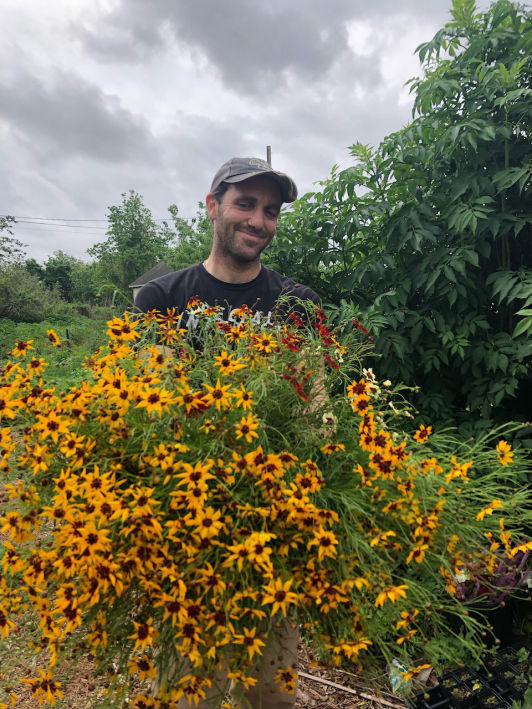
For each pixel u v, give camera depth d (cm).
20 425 90
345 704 181
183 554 81
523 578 182
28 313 2131
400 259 257
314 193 274
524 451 207
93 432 90
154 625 87
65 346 123
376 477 91
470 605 181
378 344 227
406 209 241
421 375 255
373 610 93
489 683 186
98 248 3856
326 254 269
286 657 106
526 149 236
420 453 109
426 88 234
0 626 82
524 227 243
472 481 113
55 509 77
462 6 240
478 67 230
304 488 85
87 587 77
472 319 233
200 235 2880
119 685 89
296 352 109
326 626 90
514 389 238
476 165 239
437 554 94
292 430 99
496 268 251
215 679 99
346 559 86
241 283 163
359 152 270
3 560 82
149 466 84
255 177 148
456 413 242
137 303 158
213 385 104
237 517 85
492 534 112
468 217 214
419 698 182
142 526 74
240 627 86
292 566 88
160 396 85
